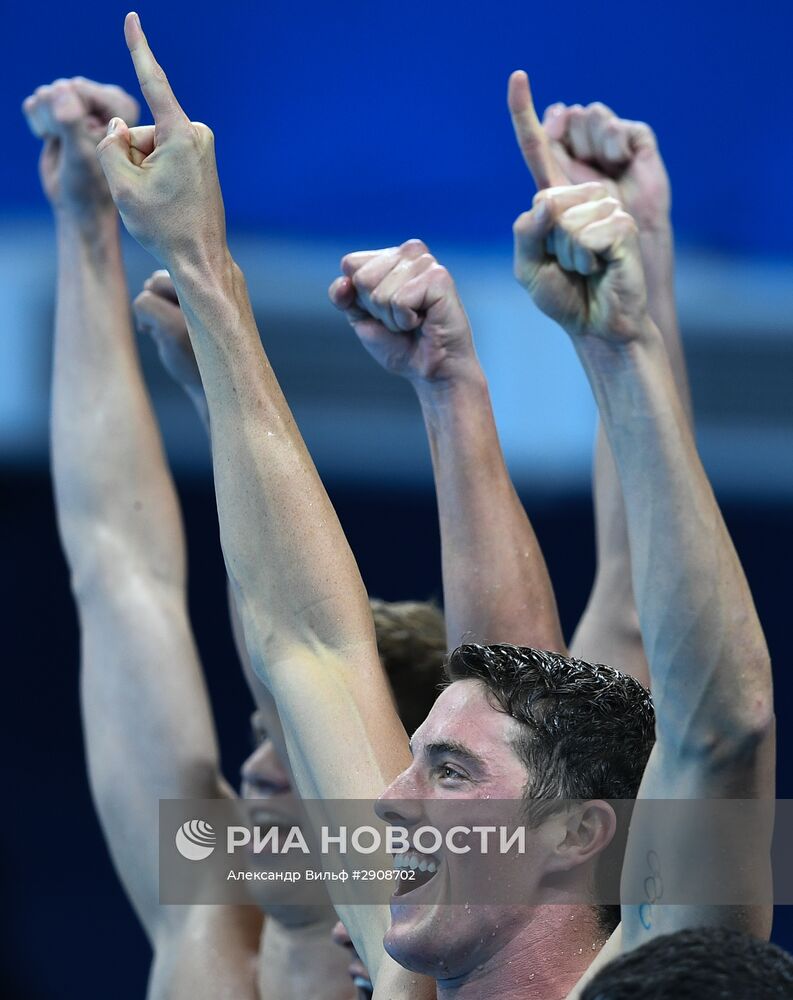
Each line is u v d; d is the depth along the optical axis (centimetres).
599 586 920
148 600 972
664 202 924
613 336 564
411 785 617
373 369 1789
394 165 1739
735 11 1700
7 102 1742
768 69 1705
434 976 614
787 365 1756
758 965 446
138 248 1739
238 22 1714
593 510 1762
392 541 1783
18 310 1773
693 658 539
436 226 1747
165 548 981
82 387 980
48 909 1672
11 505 1780
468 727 612
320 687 695
